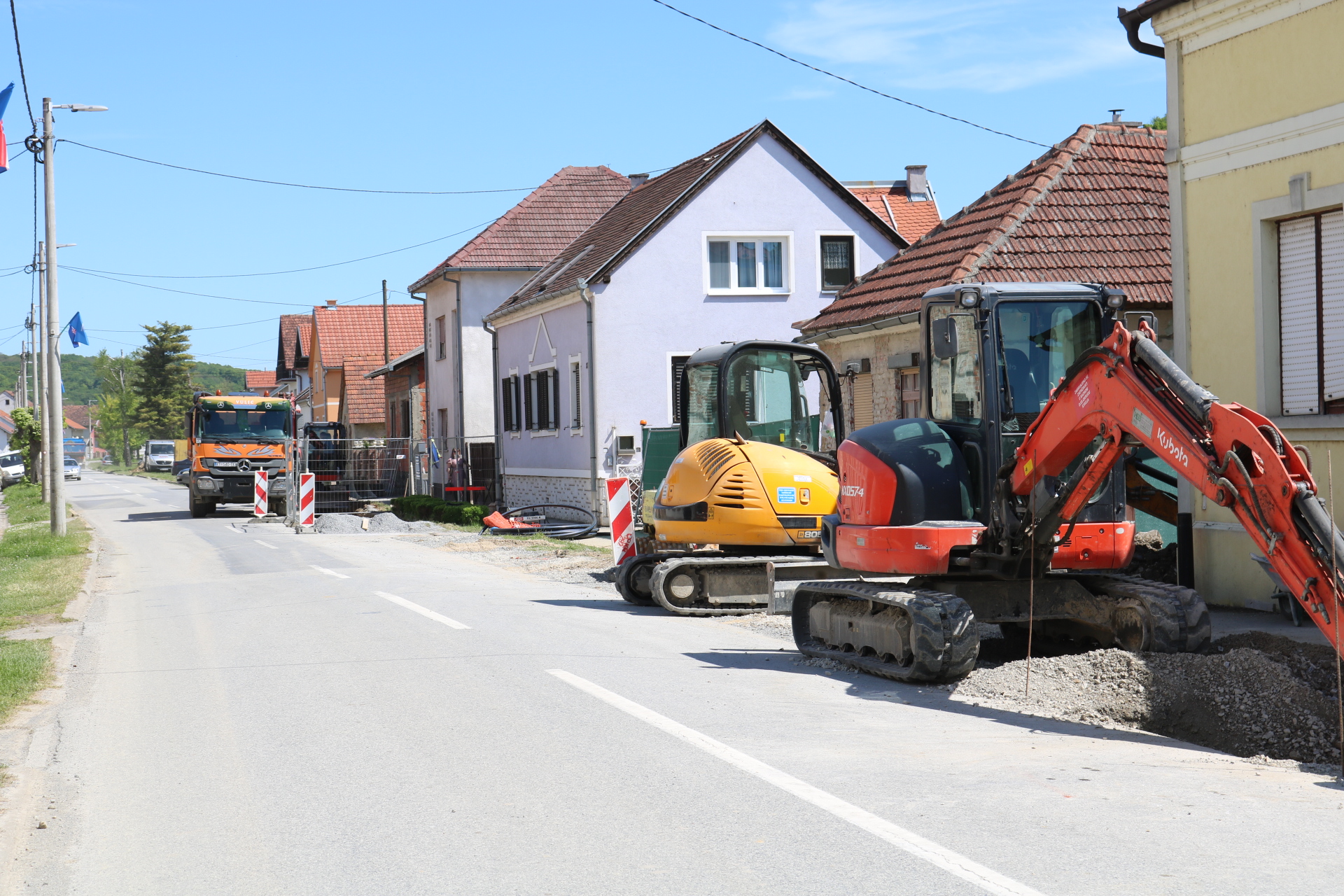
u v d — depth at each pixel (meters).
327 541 25.50
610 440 27.70
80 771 6.86
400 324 62.75
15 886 5.02
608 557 20.20
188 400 119.75
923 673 8.73
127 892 4.95
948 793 5.95
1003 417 9.30
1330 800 5.76
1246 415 6.75
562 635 11.62
